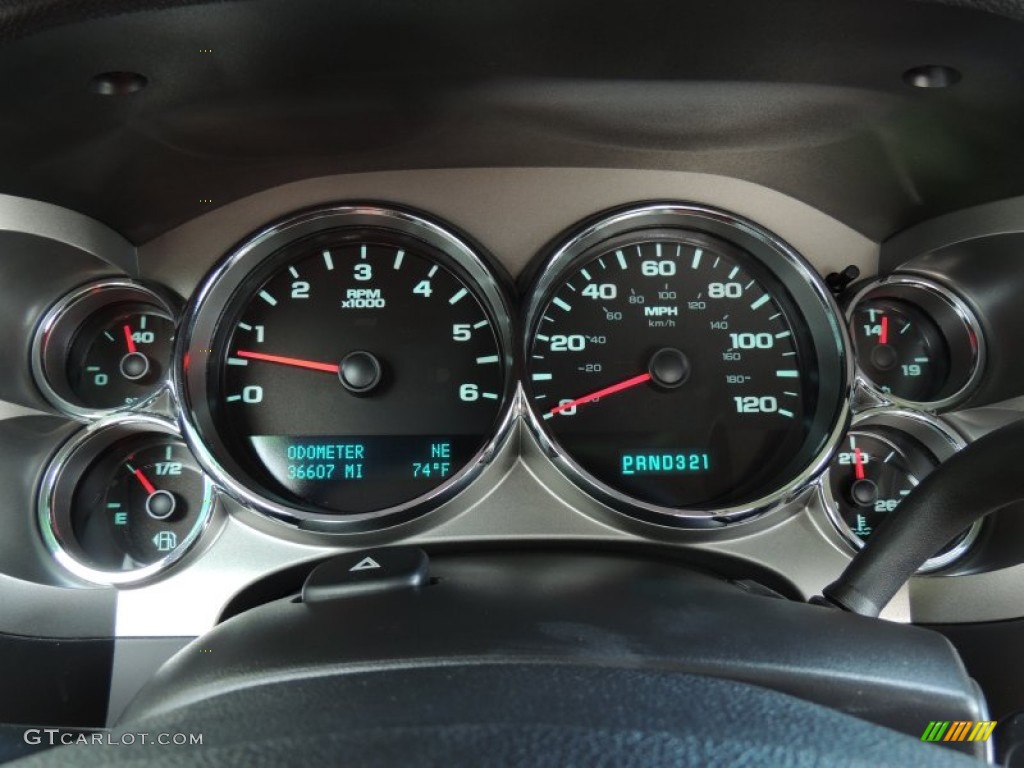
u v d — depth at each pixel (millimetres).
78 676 257
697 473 296
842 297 304
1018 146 250
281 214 294
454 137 270
